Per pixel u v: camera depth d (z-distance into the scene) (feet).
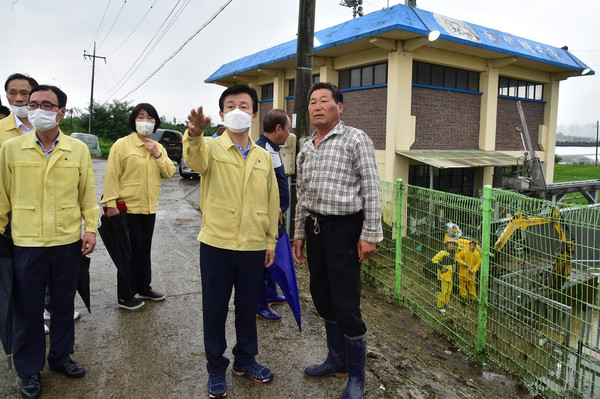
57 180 8.64
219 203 8.23
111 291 14.11
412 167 36.78
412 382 10.01
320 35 39.50
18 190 8.38
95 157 86.94
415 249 15.80
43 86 8.43
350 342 8.55
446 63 36.04
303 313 13.05
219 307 8.41
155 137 67.87
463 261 13.38
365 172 8.14
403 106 33.71
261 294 12.34
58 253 8.66
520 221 11.52
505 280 12.01
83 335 11.05
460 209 13.51
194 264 17.40
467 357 12.94
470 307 13.21
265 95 55.26
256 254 8.57
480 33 36.47
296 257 9.65
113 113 127.85
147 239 13.04
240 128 8.19
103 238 11.75
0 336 8.09
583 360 10.00
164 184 44.57
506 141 43.65
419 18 31.96
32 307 8.36
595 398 9.69
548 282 10.79
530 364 11.28
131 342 10.80
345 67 38.78
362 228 8.20
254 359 9.37
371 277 18.85
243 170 8.39
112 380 9.15
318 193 8.36
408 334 13.98
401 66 33.09
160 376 9.36
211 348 8.49
